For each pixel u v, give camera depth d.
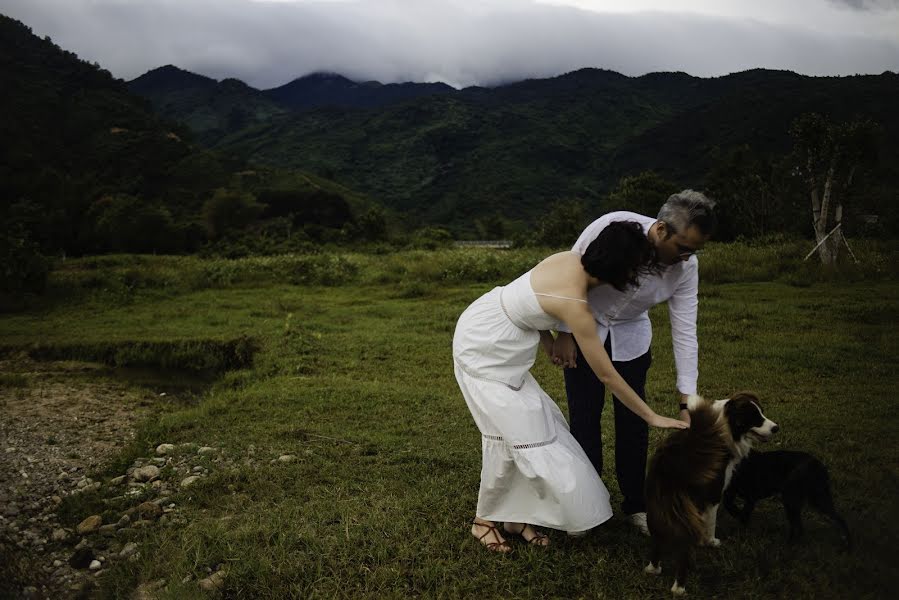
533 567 2.96
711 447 2.62
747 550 3.00
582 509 2.84
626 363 3.20
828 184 13.16
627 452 3.31
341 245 47.69
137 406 7.12
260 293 15.03
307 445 5.15
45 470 5.01
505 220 121.62
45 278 14.54
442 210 155.12
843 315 8.95
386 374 7.62
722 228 26.83
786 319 9.05
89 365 9.17
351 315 11.66
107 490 4.47
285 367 7.99
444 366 7.89
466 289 14.38
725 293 11.57
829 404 5.39
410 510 3.66
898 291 10.47
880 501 3.17
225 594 2.93
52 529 3.97
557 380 7.01
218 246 43.12
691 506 2.59
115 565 3.39
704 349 7.72
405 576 2.99
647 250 2.64
